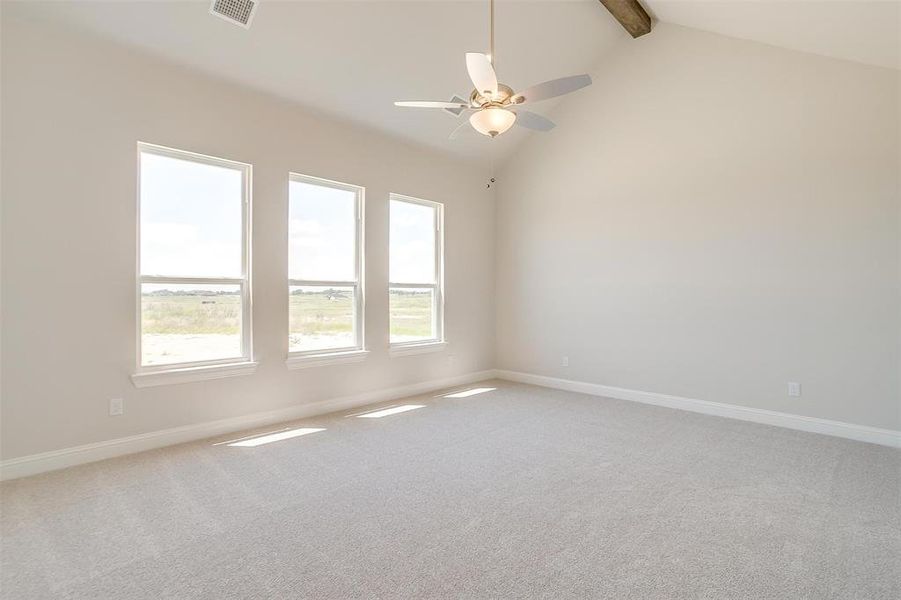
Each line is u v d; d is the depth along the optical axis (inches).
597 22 182.1
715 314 173.6
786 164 157.5
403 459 126.2
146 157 134.9
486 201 241.9
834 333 149.0
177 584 71.9
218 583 72.3
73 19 116.7
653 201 189.6
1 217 110.4
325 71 155.1
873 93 141.9
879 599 68.8
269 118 157.6
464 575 74.5
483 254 241.1
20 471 112.9
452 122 197.6
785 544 83.9
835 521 92.4
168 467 119.4
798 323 155.6
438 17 151.7
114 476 113.5
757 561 78.5
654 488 108.0
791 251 156.9
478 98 105.2
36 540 84.4
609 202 202.8
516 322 238.5
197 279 143.8
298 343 169.3
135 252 130.3
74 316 120.6
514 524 91.1
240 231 153.4
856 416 145.2
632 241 195.9
